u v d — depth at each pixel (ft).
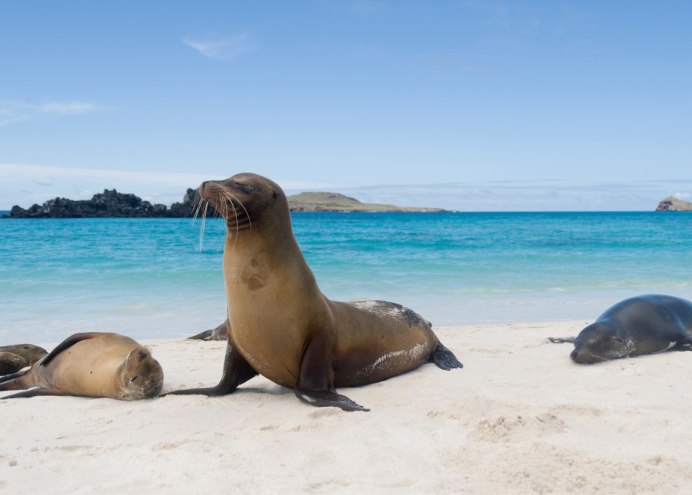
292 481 12.59
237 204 18.71
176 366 27.17
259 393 21.15
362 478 12.71
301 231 165.37
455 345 30.32
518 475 12.44
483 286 55.01
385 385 22.18
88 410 19.58
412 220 308.40
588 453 13.75
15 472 13.75
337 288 53.72
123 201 343.05
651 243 108.47
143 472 13.41
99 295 50.14
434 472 12.94
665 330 27.66
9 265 68.54
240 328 19.89
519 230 172.86
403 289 53.26
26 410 19.65
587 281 58.29
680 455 13.80
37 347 28.17
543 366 25.09
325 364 20.48
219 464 13.58
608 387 20.66
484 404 17.79
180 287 54.24
